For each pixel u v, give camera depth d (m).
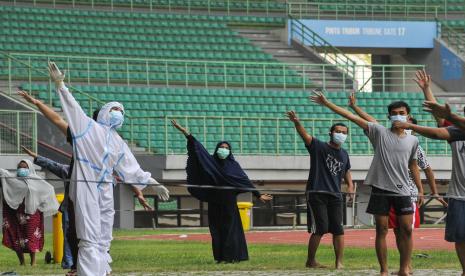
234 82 82.88
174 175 67.56
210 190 32.94
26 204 33.50
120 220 65.56
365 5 95.00
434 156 71.75
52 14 85.50
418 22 94.31
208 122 74.69
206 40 88.06
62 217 31.08
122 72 80.31
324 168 30.69
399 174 26.34
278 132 73.12
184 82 81.62
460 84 92.00
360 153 73.75
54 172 30.14
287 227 68.69
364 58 113.25
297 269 30.25
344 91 82.31
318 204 30.55
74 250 26.41
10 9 84.75
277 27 92.38
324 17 93.44
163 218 67.44
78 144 22.73
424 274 28.55
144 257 35.94
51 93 72.44
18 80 75.19
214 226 33.16
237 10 92.50
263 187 69.81
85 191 22.69
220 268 30.55
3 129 61.62
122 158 23.47
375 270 29.83
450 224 24.67
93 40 84.38
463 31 96.06
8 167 60.91
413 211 26.83
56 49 82.69
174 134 72.56
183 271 29.59
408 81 94.56
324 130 76.06
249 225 65.81
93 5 88.06
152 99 76.50
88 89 76.12
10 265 33.69
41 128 66.81
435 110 21.09
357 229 62.69
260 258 35.25
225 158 33.00
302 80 84.50
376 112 81.19
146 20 88.06
